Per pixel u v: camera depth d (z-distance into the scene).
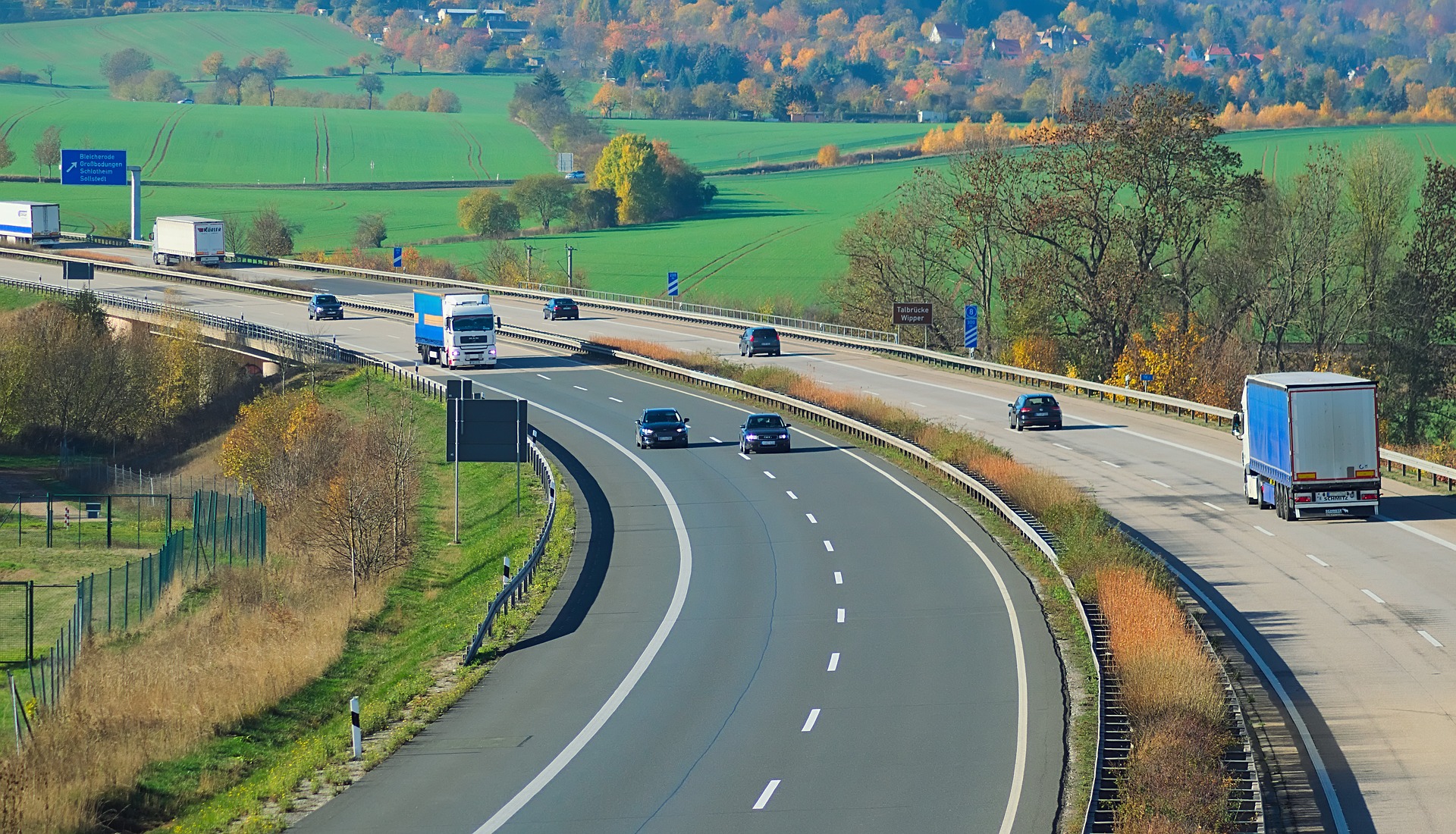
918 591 181.12
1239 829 107.75
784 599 179.62
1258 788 113.56
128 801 127.81
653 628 169.62
